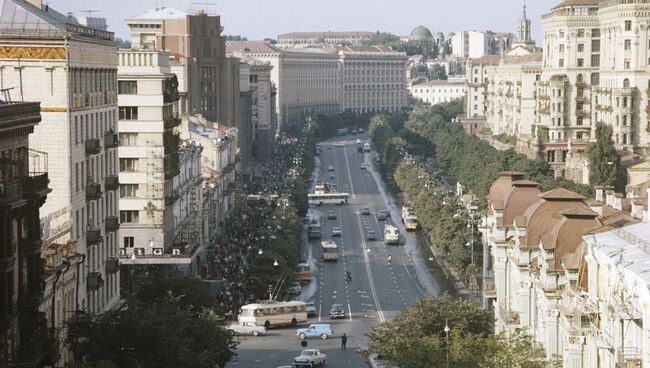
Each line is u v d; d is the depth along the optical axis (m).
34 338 157.75
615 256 145.88
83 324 175.88
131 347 173.12
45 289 170.62
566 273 177.75
